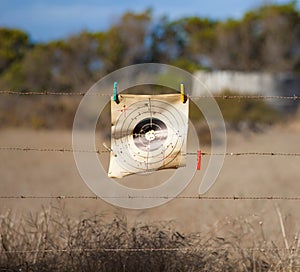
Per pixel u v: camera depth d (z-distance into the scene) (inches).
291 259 734.5
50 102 3046.3
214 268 733.9
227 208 1112.8
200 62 4439.0
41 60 3752.5
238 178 1642.5
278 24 4539.9
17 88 3560.5
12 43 4082.2
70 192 1450.5
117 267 725.3
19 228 821.2
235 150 2171.5
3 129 2945.4
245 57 4446.4
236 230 857.5
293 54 4539.9
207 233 868.0
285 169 1825.8
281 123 2748.5
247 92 3107.8
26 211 1067.9
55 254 738.8
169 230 788.6
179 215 1097.4
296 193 1393.9
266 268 743.7
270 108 2812.5
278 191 1430.9
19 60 4035.4
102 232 761.6
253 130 2635.3
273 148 2245.3
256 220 926.4
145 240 753.0
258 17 4581.7
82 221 805.9
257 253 762.8
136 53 3961.6
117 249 734.5
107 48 3873.0
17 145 2461.9
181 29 4424.2
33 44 4175.7
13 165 2074.3
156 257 732.0
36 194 1427.2
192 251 738.8
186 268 725.3
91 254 731.4
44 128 2982.3
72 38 3814.0
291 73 4311.0
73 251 733.9
